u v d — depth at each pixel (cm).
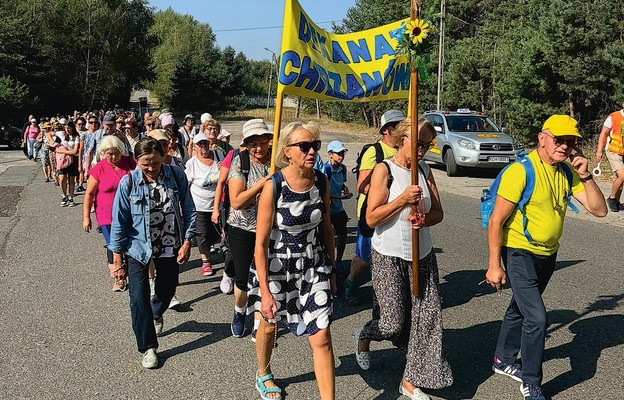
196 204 666
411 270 368
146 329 431
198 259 757
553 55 1980
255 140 455
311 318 349
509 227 374
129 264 435
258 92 8606
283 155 349
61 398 385
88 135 1052
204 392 394
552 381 405
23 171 1847
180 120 6450
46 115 4769
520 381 404
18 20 4291
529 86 2131
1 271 688
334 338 486
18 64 4312
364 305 568
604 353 450
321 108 5919
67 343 476
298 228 351
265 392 383
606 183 1393
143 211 437
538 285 390
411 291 368
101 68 5222
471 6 4131
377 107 4384
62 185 1146
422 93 3462
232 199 455
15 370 426
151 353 432
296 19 475
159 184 448
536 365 364
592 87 1945
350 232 916
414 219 348
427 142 358
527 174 360
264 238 346
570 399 379
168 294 482
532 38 2064
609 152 1020
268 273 353
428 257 369
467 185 1455
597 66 1902
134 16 5731
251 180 460
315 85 492
